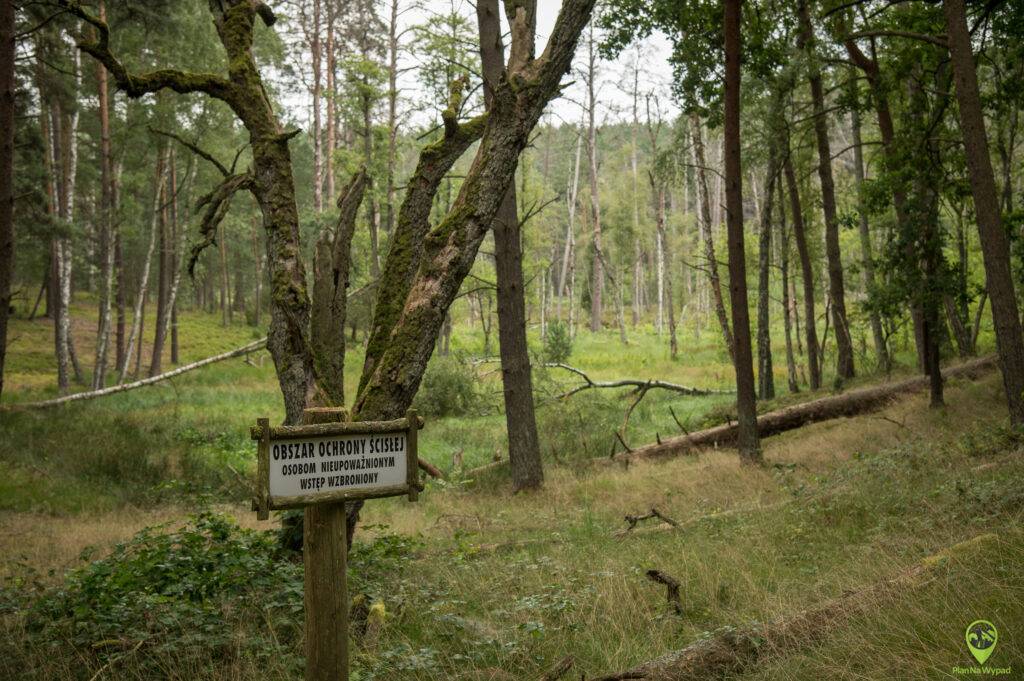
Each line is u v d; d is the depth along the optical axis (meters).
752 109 19.84
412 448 3.51
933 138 15.00
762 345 22.50
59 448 15.03
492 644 4.83
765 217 22.16
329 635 3.46
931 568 5.04
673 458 15.64
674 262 59.06
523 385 13.39
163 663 4.42
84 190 36.28
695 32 17.11
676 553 7.04
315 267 6.07
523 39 6.37
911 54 16.08
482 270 39.09
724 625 4.95
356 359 36.31
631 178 61.19
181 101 28.94
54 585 6.54
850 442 13.48
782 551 6.88
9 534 9.82
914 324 21.08
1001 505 6.31
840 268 23.05
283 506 3.21
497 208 6.00
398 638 5.10
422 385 22.89
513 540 8.89
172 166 33.31
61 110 28.55
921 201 14.85
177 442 17.05
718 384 28.80
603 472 14.70
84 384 30.95
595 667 4.55
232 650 4.61
